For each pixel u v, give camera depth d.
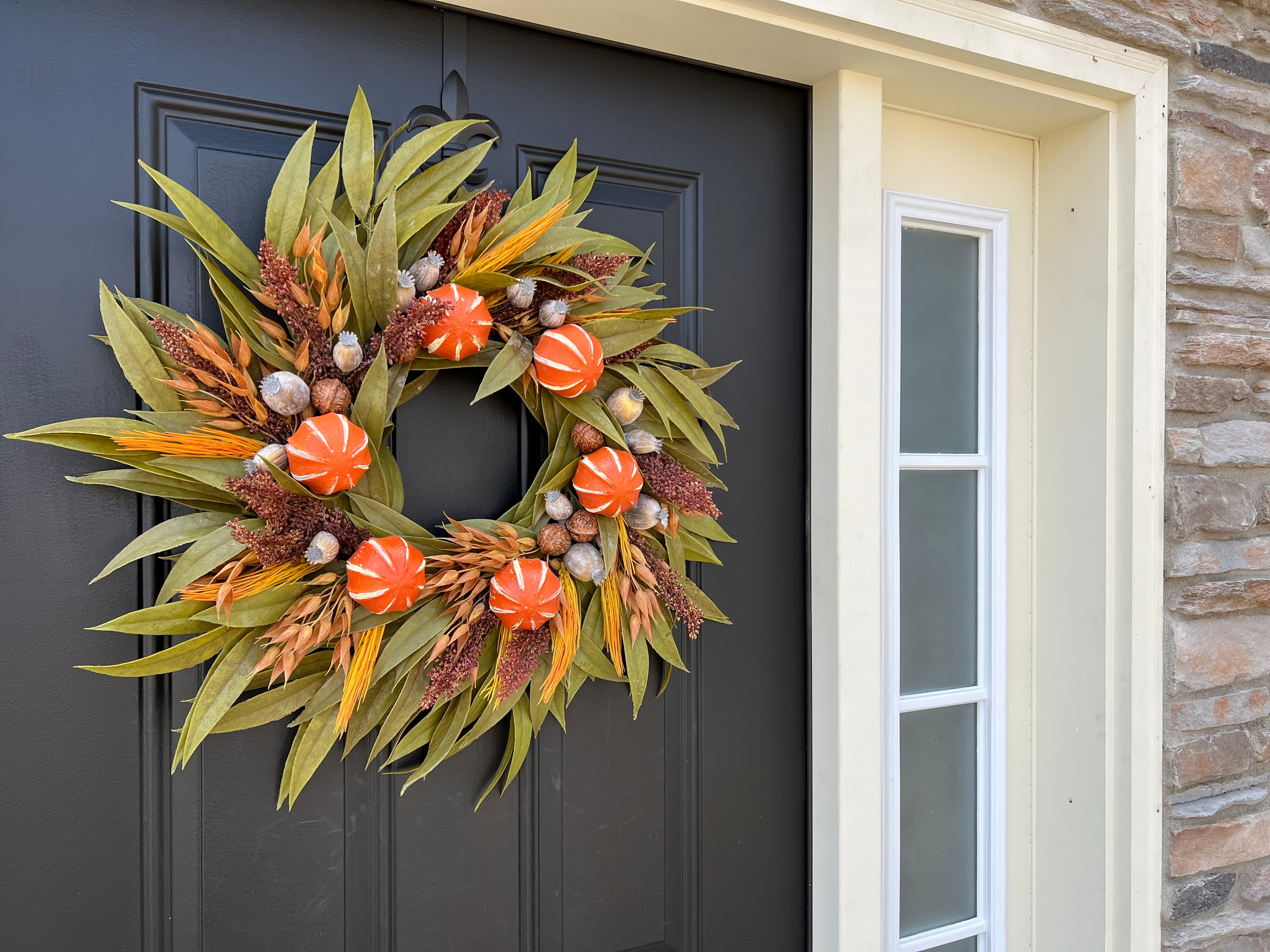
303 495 0.70
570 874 0.97
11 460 0.73
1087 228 1.17
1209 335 1.15
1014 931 1.23
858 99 1.04
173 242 0.78
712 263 1.04
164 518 0.78
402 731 0.87
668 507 0.90
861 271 1.04
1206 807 1.15
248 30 0.82
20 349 0.74
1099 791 1.15
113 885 0.77
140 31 0.78
